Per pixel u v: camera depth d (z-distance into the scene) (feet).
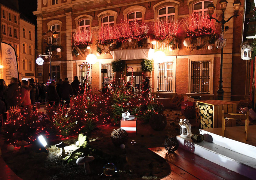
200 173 13.69
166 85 51.55
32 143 20.38
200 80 48.26
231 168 13.85
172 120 31.55
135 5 54.39
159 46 51.26
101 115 30.48
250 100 28.78
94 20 60.64
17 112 23.59
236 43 45.78
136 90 37.09
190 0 48.16
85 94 31.14
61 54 65.62
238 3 36.58
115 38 56.08
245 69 45.70
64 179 13.70
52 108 26.00
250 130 17.98
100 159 16.10
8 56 42.55
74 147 19.53
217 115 22.93
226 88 45.96
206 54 47.03
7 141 21.03
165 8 51.49
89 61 56.24
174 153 17.25
